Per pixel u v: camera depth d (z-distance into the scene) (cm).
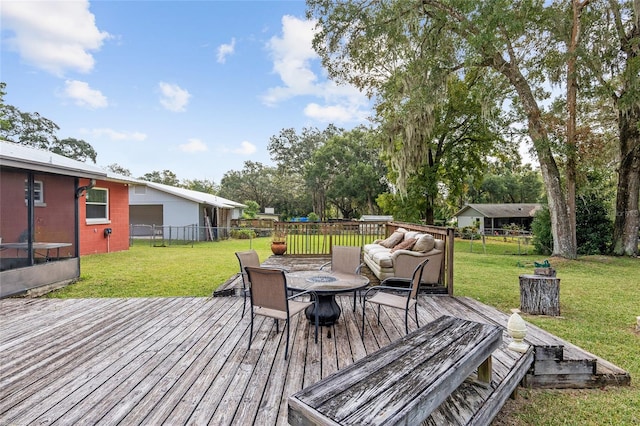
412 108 1030
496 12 795
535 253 1273
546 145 966
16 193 502
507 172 3631
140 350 295
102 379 242
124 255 1047
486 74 1123
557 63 943
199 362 271
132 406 208
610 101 1079
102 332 341
